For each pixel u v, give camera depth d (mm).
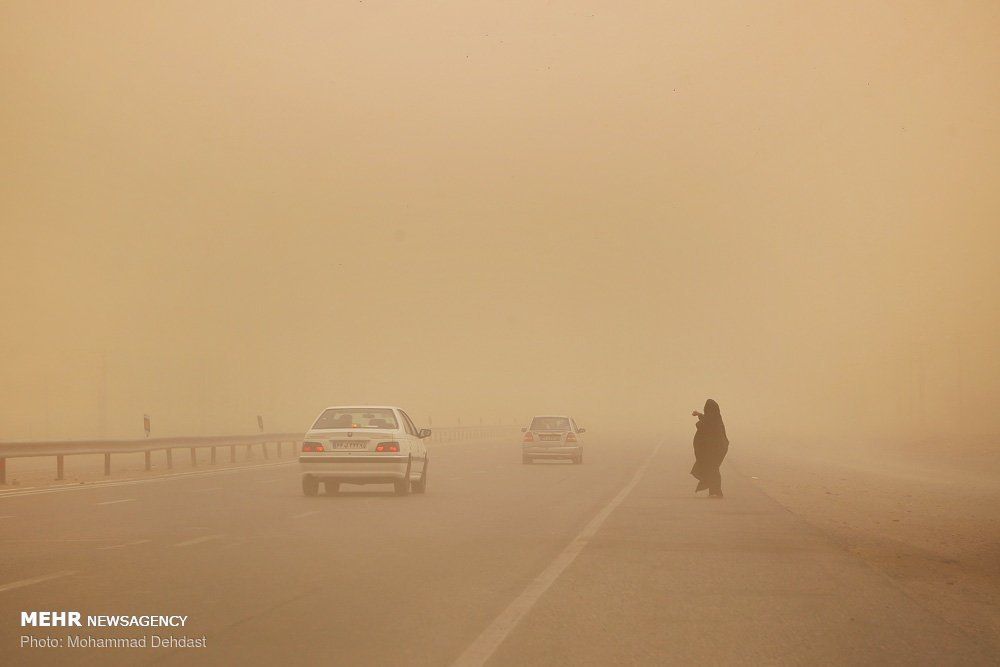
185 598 27344
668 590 29375
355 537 41188
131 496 59531
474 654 21172
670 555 36875
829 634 23578
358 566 33406
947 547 42906
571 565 34125
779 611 26344
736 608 26688
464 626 24016
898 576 33969
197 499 57906
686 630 23828
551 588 29469
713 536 42969
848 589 29891
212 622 24266
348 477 59031
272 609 25922
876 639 23125
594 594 28547
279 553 36281
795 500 65875
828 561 35719
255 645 21938
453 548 38156
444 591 28797
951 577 33906
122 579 30328
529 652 21406
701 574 32469
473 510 53531
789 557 36656
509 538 41469
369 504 56156
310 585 29609
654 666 20375
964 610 27719
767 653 21609
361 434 59156
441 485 72750
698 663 20672
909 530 49375
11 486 66562
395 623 24297
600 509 55062
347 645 21953
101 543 38594
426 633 23203
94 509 51656
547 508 55219
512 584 30109
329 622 24375
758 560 35812
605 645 22156
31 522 45656
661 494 65938
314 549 37438
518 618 25016
